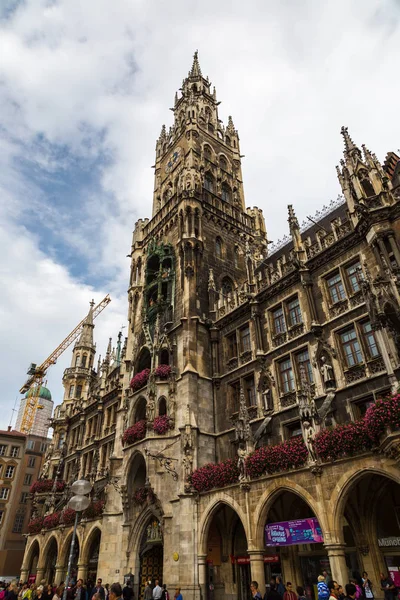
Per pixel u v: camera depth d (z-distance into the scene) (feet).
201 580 78.48
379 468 58.44
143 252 150.92
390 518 71.51
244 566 87.51
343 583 57.21
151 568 97.76
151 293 133.80
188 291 116.26
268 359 95.45
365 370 75.66
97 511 126.62
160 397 105.19
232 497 78.79
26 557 160.04
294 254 98.27
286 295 98.12
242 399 85.56
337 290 87.81
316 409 71.72
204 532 82.38
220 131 183.42
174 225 137.39
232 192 160.45
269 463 72.95
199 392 102.27
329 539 60.75
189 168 143.95
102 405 159.43
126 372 130.11
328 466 64.85
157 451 97.25
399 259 73.15
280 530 69.87
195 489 86.89
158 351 114.42
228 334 109.70
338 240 88.69
